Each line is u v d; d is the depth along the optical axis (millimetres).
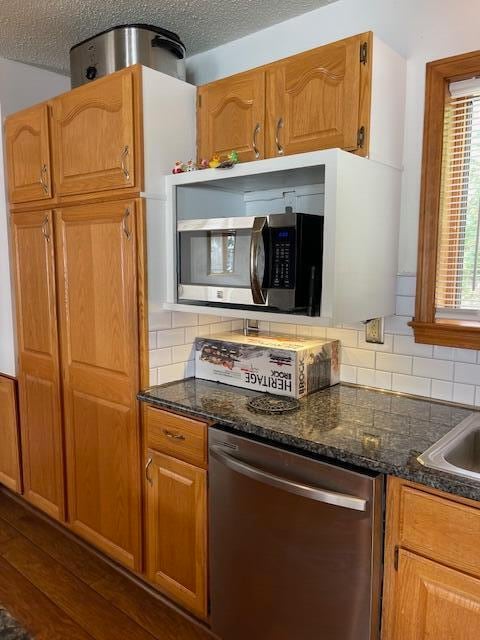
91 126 2021
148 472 1987
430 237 1824
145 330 1971
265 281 1688
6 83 2535
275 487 1520
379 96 1688
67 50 2479
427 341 1863
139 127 1868
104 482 2197
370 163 1692
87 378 2207
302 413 1742
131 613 2039
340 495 1384
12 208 2502
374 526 1359
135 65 1848
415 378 1938
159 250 1988
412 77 1841
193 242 1926
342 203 1584
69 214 2174
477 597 1222
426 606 1312
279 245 1647
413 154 1866
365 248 1724
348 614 1427
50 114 2201
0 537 2561
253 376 2002
